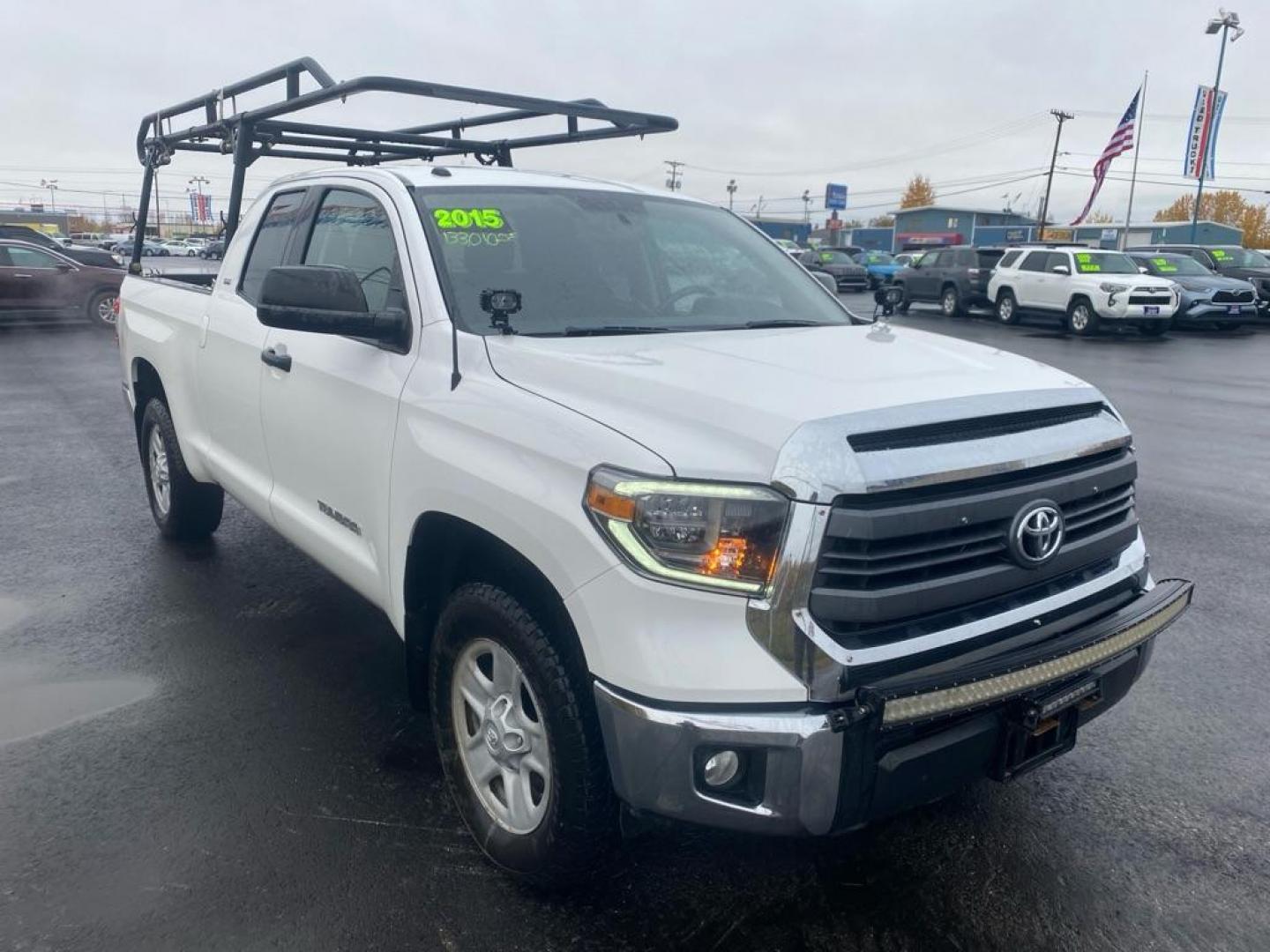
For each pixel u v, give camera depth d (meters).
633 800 2.51
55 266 19.44
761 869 3.15
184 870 3.09
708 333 3.51
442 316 3.31
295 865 3.13
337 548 3.78
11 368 14.36
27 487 7.48
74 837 3.24
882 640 2.47
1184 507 7.35
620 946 2.82
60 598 5.25
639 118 5.15
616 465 2.49
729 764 2.48
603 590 2.47
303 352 3.91
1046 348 18.70
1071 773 3.69
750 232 4.64
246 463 4.64
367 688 4.31
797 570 2.34
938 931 2.90
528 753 2.90
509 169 4.24
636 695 2.43
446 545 3.19
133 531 6.38
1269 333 22.31
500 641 2.87
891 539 2.43
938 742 2.56
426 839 3.27
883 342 3.43
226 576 5.57
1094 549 2.89
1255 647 4.79
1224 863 3.19
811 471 2.35
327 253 4.15
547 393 2.86
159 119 6.53
